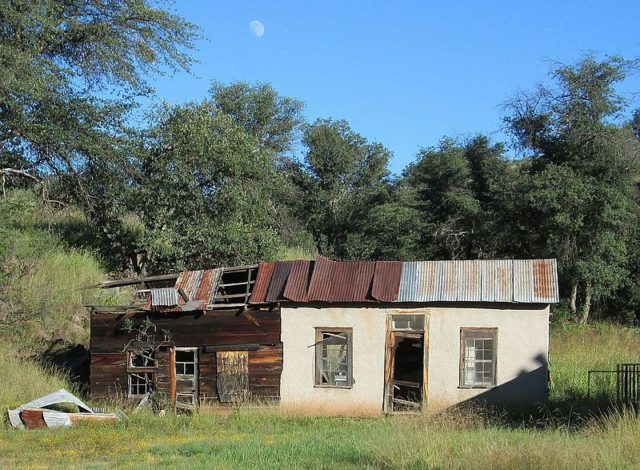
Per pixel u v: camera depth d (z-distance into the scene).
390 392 21.73
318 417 21.36
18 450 16.19
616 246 37.41
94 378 23.27
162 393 22.77
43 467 14.22
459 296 21.38
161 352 23.02
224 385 22.48
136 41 30.75
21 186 33.75
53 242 31.77
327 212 52.16
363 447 14.20
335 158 52.31
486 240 41.78
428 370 21.50
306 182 52.03
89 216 33.19
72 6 30.17
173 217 29.88
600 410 18.03
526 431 16.09
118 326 23.28
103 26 29.72
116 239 31.88
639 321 41.00
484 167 45.22
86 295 28.25
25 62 26.45
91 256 31.67
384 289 21.89
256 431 18.89
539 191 36.50
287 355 22.44
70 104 29.61
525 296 21.06
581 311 39.69
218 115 31.19
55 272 29.31
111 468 14.00
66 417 19.31
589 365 28.33
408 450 13.13
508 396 21.03
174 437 18.05
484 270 21.81
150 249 29.34
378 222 45.31
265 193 32.22
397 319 21.97
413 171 50.34
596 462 11.63
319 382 22.23
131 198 30.12
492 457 11.95
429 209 45.03
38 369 23.64
